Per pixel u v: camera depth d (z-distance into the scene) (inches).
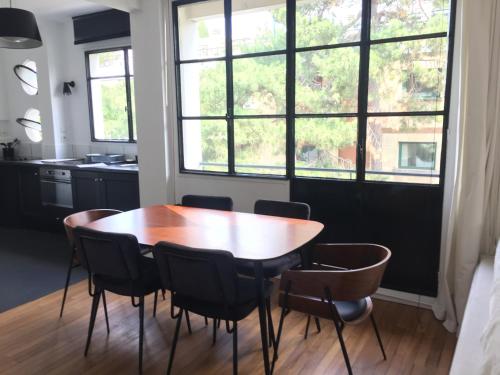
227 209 133.2
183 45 165.3
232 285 80.6
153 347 107.7
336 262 104.3
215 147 165.9
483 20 103.7
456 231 113.7
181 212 125.0
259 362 100.6
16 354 104.5
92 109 231.0
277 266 106.2
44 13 214.4
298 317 122.7
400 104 127.1
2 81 253.9
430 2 119.1
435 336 111.9
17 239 206.7
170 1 161.2
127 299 136.6
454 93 115.6
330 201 141.6
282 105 147.6
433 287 128.4
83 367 99.2
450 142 117.9
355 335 112.6
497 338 59.1
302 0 138.5
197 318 123.3
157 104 167.6
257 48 149.9
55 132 234.5
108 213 130.5
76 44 222.5
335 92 137.2
